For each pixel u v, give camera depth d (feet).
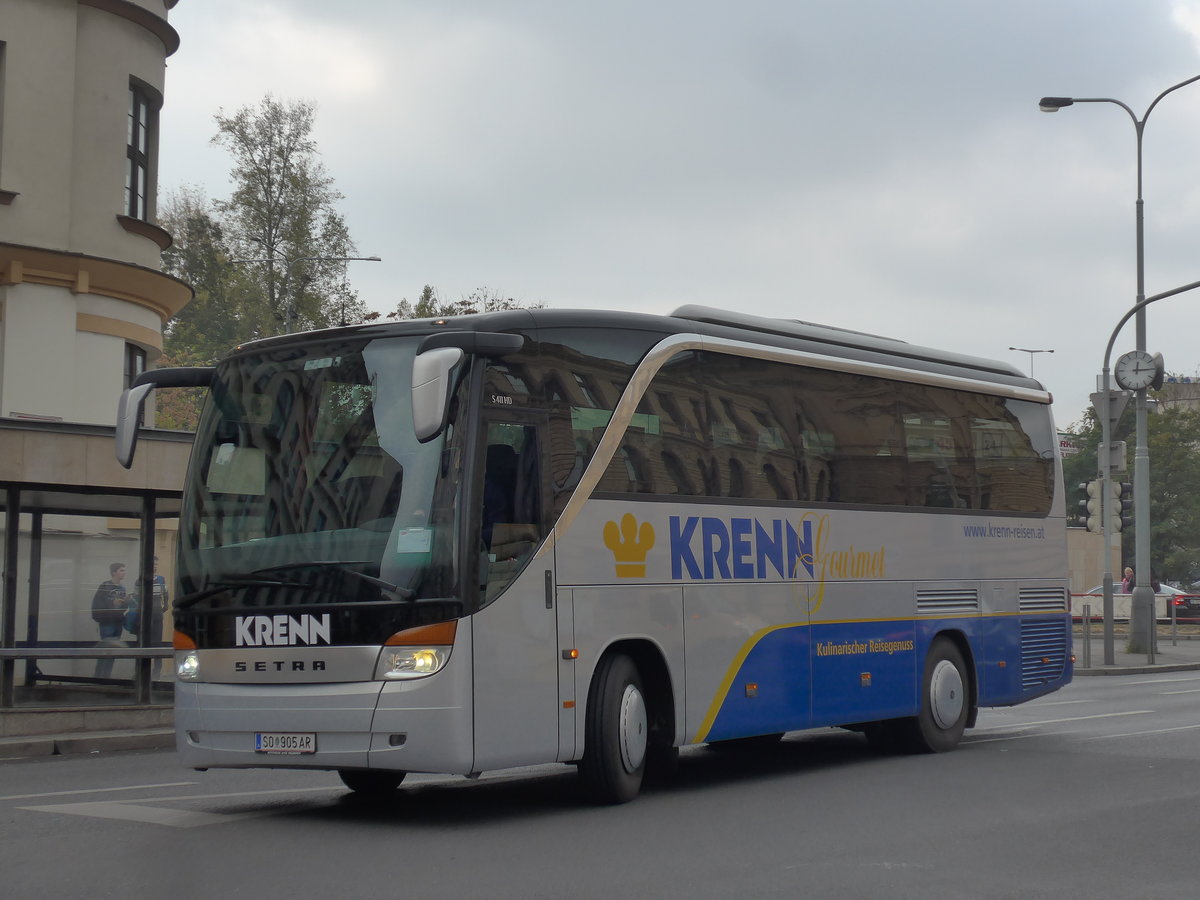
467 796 38.34
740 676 40.14
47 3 86.28
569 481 35.27
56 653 58.29
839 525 44.62
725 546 40.04
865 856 28.55
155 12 93.09
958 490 50.42
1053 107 107.86
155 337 94.07
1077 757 46.42
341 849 29.43
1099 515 101.04
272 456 34.42
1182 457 244.63
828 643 43.68
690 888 25.32
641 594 36.99
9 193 83.82
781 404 43.09
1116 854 28.81
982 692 50.67
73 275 86.58
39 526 59.98
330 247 232.73
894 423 47.78
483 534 32.78
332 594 32.40
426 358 29.99
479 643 32.30
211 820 33.71
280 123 232.73
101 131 88.53
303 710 32.22
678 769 45.11
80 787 41.29
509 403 33.99
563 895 24.72
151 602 62.23
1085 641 100.27
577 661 34.83
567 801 37.01
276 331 226.79
